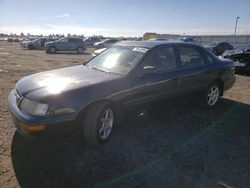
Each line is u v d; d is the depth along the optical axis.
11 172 3.01
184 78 4.82
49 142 3.77
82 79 3.80
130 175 3.07
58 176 2.99
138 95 4.07
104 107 3.66
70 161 3.31
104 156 3.48
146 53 4.32
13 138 3.85
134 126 4.53
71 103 3.30
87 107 3.56
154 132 4.31
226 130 4.54
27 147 3.61
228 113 5.48
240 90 7.93
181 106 5.82
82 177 2.99
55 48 24.69
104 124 3.76
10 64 12.57
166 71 4.54
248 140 4.16
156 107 4.48
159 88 4.38
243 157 3.61
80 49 26.03
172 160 3.45
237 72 11.73
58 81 3.70
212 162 3.44
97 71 4.30
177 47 4.92
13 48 30.53
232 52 12.02
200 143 3.98
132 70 4.07
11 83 7.60
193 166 3.32
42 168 3.13
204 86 5.37
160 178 3.04
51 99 3.22
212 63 5.54
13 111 3.43
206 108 5.68
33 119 3.12
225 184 2.98
